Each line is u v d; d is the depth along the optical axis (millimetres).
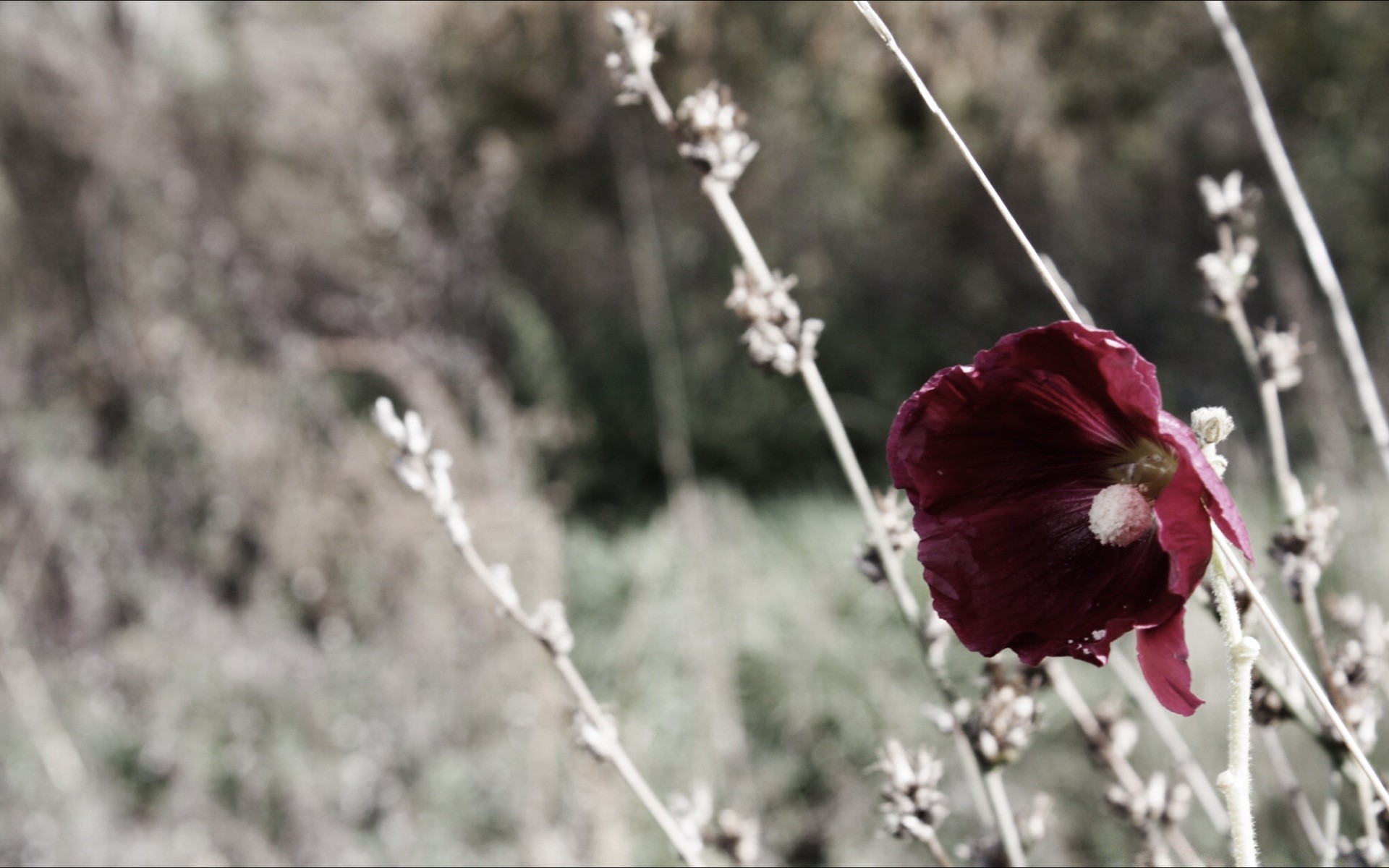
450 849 4105
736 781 4301
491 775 4324
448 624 4668
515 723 4266
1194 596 1521
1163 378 7301
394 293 5820
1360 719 1512
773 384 7941
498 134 6855
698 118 1578
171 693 4867
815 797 4457
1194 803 3531
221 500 5438
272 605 5188
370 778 4457
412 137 6426
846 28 6523
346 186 6613
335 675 4820
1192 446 869
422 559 4773
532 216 7875
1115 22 6926
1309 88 7301
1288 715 1578
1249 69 1871
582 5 6395
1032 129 7230
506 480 5016
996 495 1071
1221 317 1718
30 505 5531
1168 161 7746
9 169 6906
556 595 4805
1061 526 1058
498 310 6285
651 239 7320
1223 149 7680
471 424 5641
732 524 6277
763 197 8164
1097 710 1799
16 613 5270
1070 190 7758
